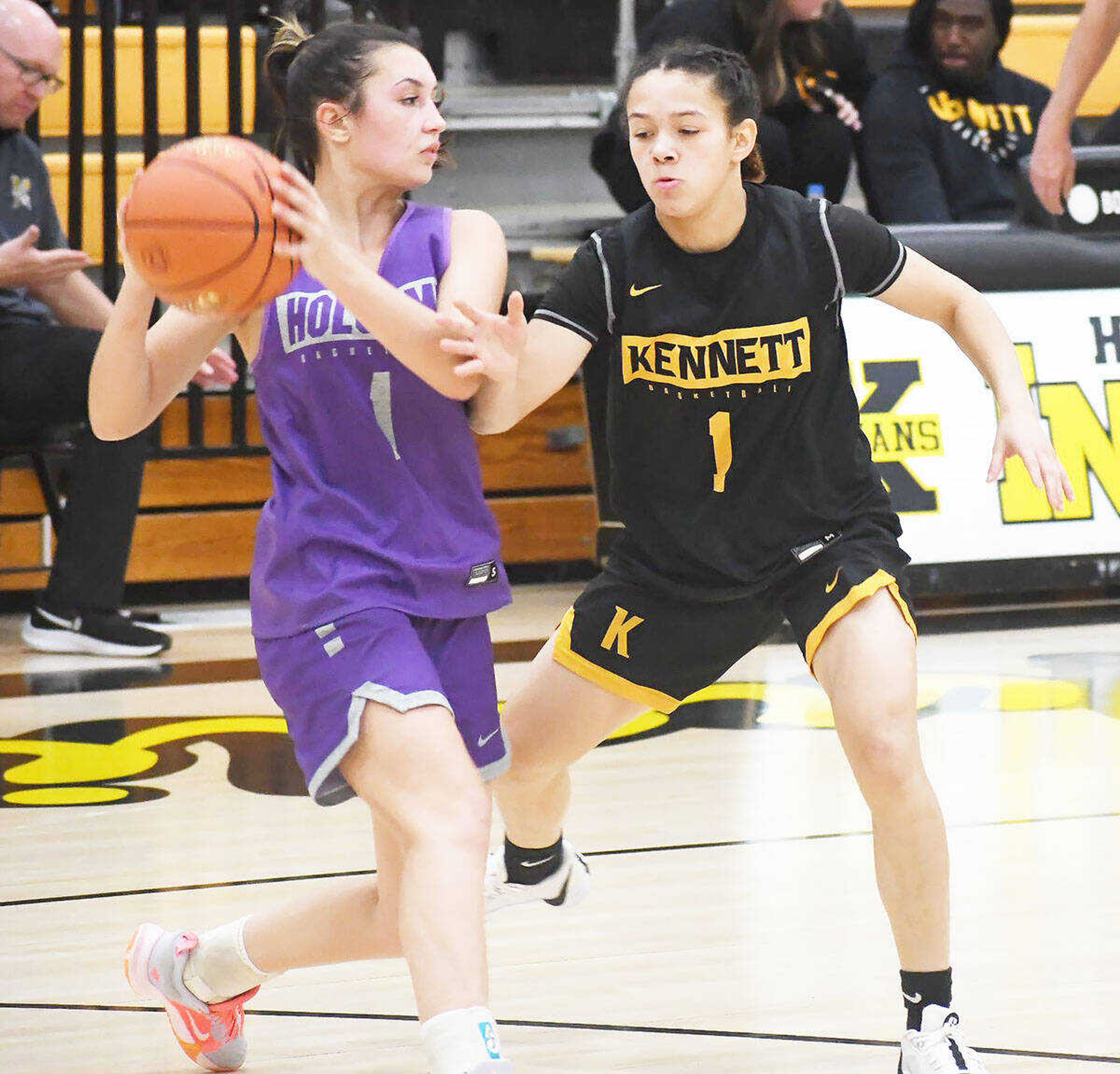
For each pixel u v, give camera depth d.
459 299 6.41
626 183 17.81
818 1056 7.45
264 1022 8.03
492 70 25.39
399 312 6.16
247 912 9.57
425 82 6.66
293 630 6.50
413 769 6.08
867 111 19.75
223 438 20.80
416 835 5.98
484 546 6.77
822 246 7.55
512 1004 8.16
